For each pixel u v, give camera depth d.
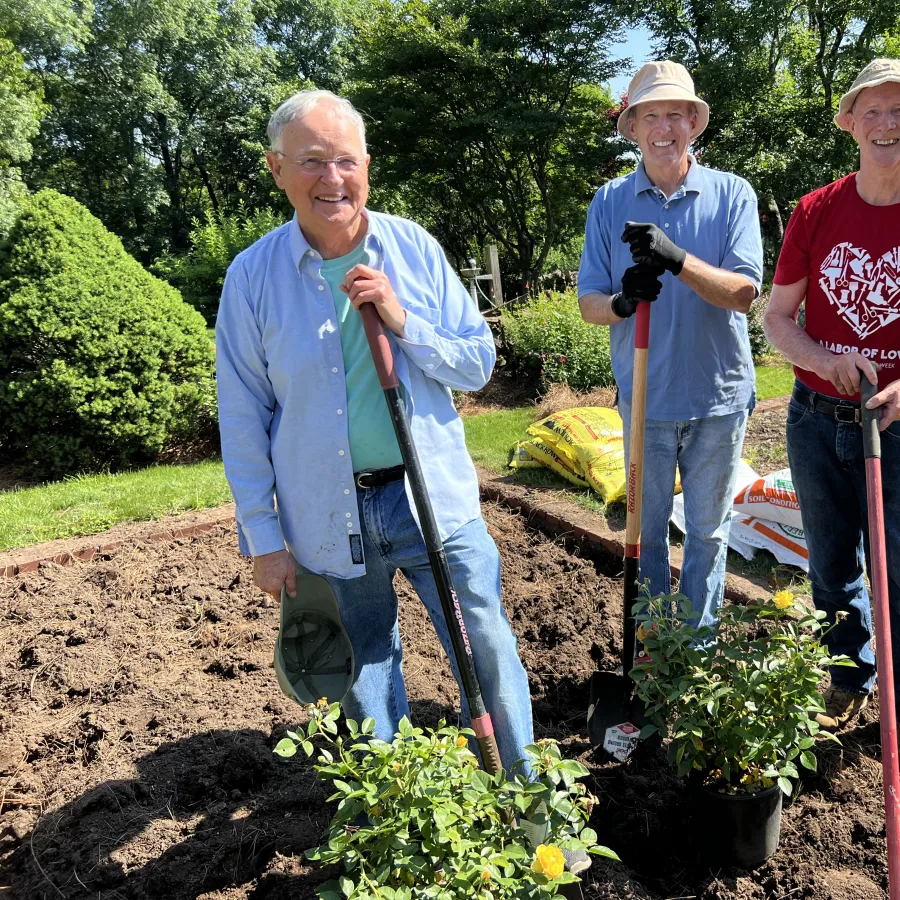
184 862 2.33
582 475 5.06
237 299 2.08
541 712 2.99
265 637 3.66
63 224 7.95
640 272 2.29
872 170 2.28
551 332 8.91
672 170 2.57
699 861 2.22
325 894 1.54
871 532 2.06
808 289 2.55
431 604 2.28
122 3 24.72
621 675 2.63
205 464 7.40
